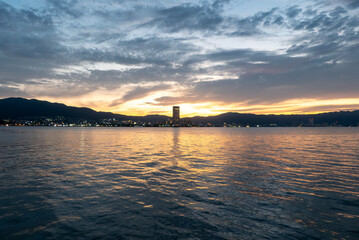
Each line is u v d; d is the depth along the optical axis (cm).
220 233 753
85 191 1198
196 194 1160
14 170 1731
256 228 789
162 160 2319
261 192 1195
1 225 797
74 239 710
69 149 3334
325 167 1912
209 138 7369
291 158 2472
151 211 936
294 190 1232
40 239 708
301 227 797
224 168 1870
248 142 5312
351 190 1230
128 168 1852
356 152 3061
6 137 6469
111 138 6956
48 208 955
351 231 768
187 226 803
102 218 864
